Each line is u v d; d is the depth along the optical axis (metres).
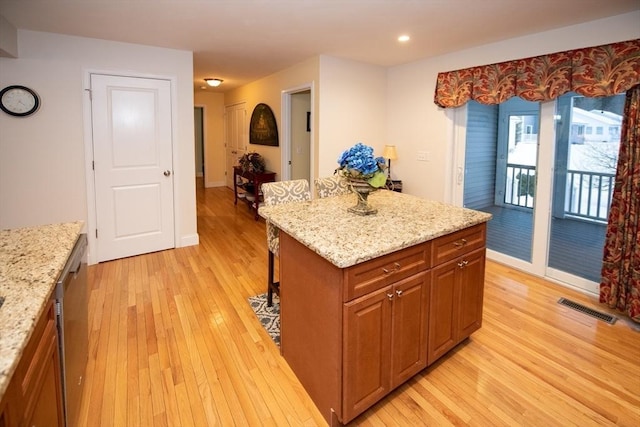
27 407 0.99
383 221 2.05
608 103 2.97
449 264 2.02
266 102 5.86
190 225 4.30
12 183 3.30
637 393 1.91
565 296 3.04
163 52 3.84
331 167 4.46
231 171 8.15
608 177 3.07
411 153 4.61
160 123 3.93
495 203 3.91
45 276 1.29
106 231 3.76
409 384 1.98
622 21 2.72
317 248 1.60
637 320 2.57
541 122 3.32
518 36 3.37
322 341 1.71
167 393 1.89
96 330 2.47
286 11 2.78
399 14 2.82
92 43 3.47
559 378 2.03
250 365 2.13
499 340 2.39
